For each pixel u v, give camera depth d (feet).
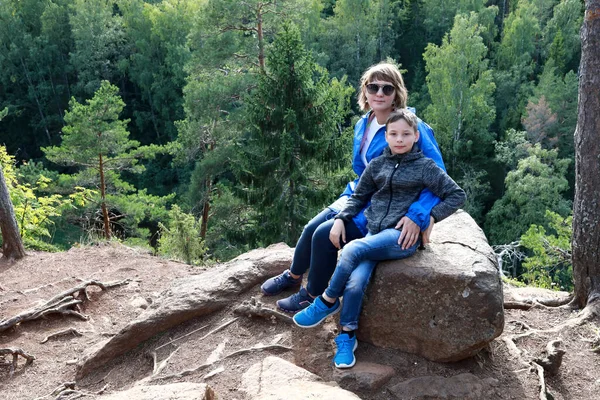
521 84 110.63
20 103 122.42
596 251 14.51
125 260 20.13
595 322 13.84
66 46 127.65
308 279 11.65
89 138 51.21
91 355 12.50
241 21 55.83
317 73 99.14
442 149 97.50
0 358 13.32
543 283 30.48
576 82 98.07
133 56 120.26
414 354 10.61
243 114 54.08
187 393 8.87
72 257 20.58
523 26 114.83
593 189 14.39
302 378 9.88
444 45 95.40
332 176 40.91
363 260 10.31
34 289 17.29
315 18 116.98
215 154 53.88
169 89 117.08
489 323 9.95
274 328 12.09
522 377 10.84
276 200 39.78
